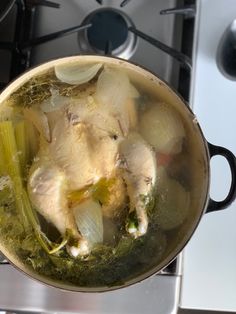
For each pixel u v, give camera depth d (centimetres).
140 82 42
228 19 53
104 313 45
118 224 40
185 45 48
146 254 41
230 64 52
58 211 40
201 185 41
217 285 50
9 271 45
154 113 42
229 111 52
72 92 42
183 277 50
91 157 40
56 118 41
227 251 50
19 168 41
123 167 40
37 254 41
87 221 40
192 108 49
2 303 45
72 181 40
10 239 41
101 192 40
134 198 40
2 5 48
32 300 45
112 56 41
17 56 46
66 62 41
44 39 46
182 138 42
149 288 45
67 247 40
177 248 40
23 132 42
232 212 51
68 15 49
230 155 42
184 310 58
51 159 40
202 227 51
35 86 42
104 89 42
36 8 49
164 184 42
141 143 41
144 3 49
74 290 40
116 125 41
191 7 47
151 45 47
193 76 49
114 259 41
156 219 41
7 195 41
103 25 46
